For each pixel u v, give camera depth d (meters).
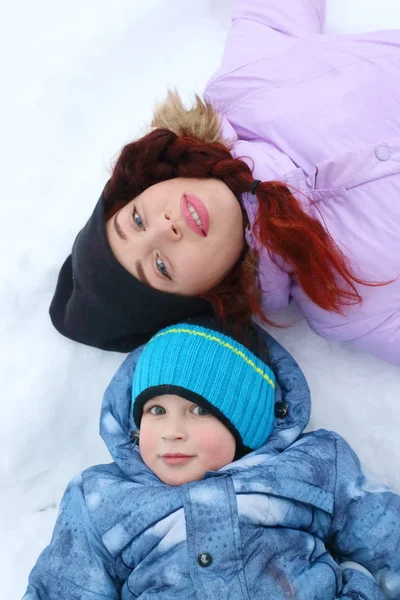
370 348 1.25
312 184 1.18
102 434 1.18
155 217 1.08
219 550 0.98
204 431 1.06
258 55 1.28
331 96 1.21
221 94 1.29
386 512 1.05
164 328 1.17
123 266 1.10
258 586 0.97
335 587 1.00
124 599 1.04
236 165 1.12
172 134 1.13
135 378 1.13
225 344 1.11
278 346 1.24
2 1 1.55
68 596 1.03
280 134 1.22
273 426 1.15
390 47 1.22
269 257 1.20
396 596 1.04
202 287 1.12
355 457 1.12
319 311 1.25
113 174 1.16
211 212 1.08
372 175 1.15
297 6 1.34
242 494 1.02
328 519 1.07
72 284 1.28
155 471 1.08
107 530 1.05
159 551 1.01
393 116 1.18
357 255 1.17
